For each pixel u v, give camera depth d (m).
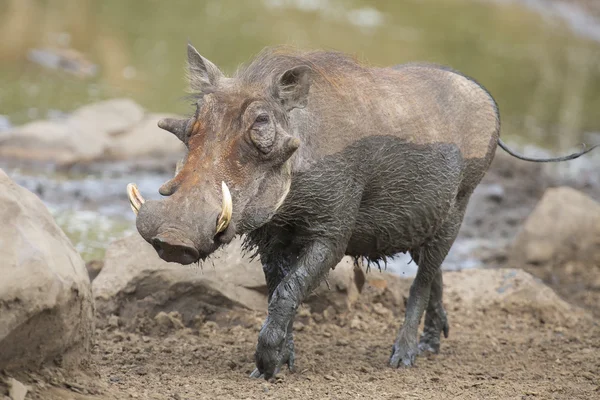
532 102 77.94
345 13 105.38
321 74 22.66
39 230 17.62
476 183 27.12
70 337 17.91
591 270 40.91
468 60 89.38
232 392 20.41
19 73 66.69
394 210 24.38
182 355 24.34
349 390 21.52
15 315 16.41
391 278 33.28
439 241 26.45
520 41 103.75
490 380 23.94
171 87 67.81
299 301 22.11
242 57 77.00
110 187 46.69
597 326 32.47
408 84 25.17
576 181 57.34
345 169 22.42
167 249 18.38
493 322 32.00
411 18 107.81
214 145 19.89
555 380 24.19
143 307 28.36
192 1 103.00
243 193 19.84
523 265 41.38
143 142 52.94
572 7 121.25
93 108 55.91
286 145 20.27
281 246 23.39
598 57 102.75
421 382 23.22
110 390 18.50
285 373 23.16
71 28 82.62
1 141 49.50
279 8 103.88
